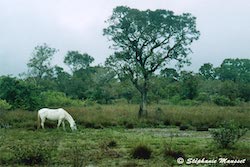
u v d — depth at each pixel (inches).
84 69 4028.1
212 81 3476.9
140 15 1635.1
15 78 1558.8
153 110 1747.0
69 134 970.7
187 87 2721.5
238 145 734.5
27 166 561.6
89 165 571.5
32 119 1238.3
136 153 628.1
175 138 906.7
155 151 669.3
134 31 1664.6
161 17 1652.3
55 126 1135.0
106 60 1641.2
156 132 1103.6
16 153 597.3
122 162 592.4
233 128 738.8
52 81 3120.1
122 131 1106.1
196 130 1170.6
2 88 1524.4
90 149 719.7
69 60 4220.0
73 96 2947.8
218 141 727.7
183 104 2421.3
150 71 1649.9
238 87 3061.0
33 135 922.1
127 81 1712.6
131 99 2819.9
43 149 604.1
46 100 1766.7
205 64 4495.6
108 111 1600.6
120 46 1691.7
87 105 2212.1
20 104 1509.6
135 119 1378.0
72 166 549.6
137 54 1667.1
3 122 1151.6
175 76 1733.5
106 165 569.9
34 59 2802.7
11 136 901.8
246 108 1987.0
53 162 583.8
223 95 2721.5
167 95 2746.1
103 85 3105.3
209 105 2359.7
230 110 1806.1
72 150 669.9
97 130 1106.7
